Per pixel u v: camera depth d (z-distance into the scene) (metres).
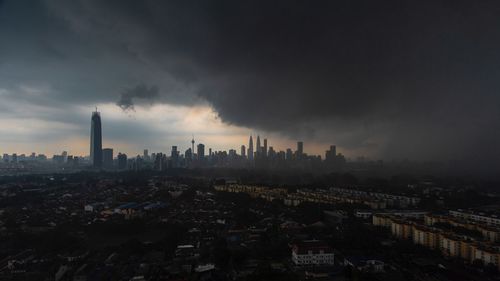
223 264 160.12
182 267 158.12
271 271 149.38
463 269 153.38
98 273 153.75
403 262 162.00
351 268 147.50
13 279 148.50
